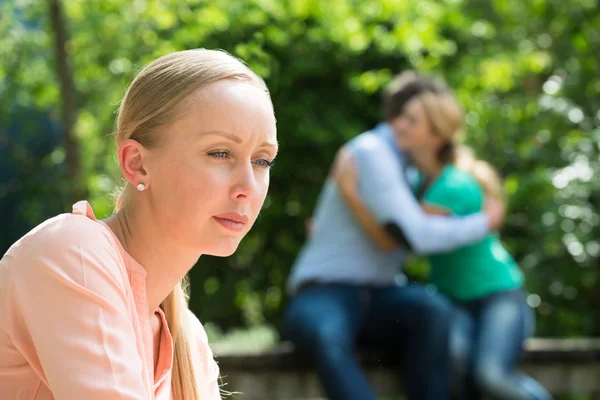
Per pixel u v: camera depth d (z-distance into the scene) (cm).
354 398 695
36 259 283
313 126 1049
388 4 1120
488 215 782
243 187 296
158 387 332
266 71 773
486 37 1312
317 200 1094
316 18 1030
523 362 855
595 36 1347
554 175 1128
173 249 309
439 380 730
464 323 773
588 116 1262
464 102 1259
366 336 772
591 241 1095
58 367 275
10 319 288
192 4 922
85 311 278
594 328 1145
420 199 806
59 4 1048
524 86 1534
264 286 1131
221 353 791
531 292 1115
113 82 1201
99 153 1216
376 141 772
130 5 1069
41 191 1361
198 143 294
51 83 1285
